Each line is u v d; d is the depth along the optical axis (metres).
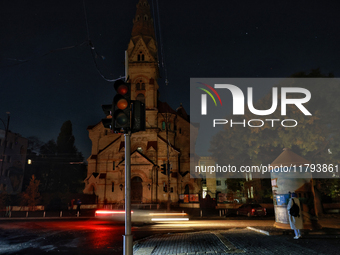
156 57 57.69
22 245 12.62
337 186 30.20
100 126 57.56
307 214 12.33
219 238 11.81
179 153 51.72
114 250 11.09
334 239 10.15
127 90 6.82
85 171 74.50
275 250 8.55
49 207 45.03
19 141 61.03
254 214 29.34
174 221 25.64
